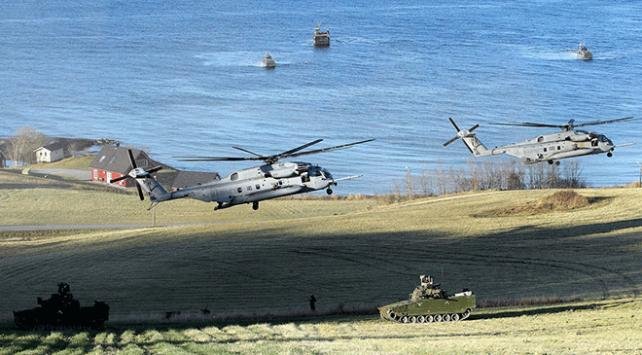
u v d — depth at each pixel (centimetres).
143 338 16788
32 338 16550
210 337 16700
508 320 18200
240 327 18062
